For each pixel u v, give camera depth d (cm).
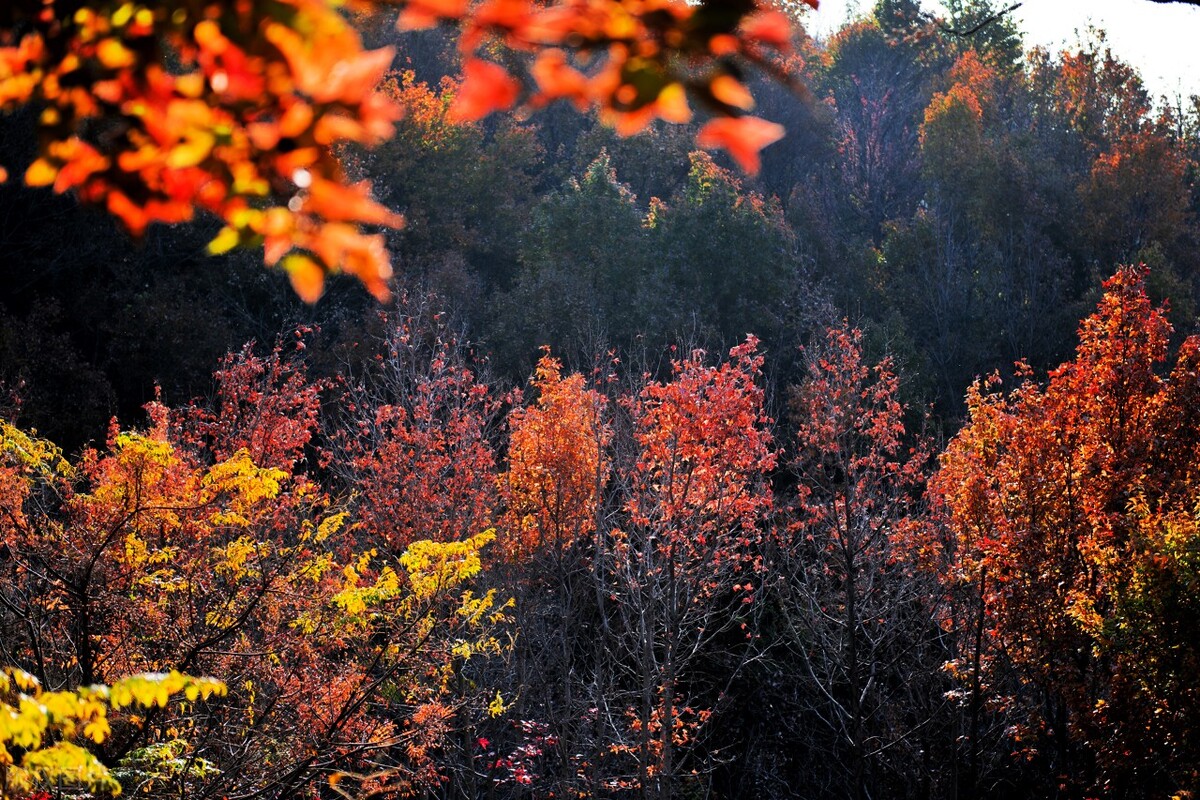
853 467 2058
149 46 147
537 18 130
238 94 141
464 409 2178
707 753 2225
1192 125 4969
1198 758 1310
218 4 136
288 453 2214
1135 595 1341
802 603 2228
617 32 129
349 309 3256
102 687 441
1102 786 1494
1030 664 1650
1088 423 1741
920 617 2152
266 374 2242
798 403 2434
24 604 1036
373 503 1966
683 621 1948
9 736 423
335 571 1352
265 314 3291
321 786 1212
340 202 141
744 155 128
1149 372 1684
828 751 2206
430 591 1109
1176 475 1661
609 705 2092
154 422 1895
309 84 139
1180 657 1316
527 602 1925
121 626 1001
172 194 150
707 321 3300
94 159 150
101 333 3053
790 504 2214
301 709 1046
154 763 877
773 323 3303
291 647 1068
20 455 1120
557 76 130
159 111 143
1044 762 2014
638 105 129
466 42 131
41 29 151
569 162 4716
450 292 3312
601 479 1958
